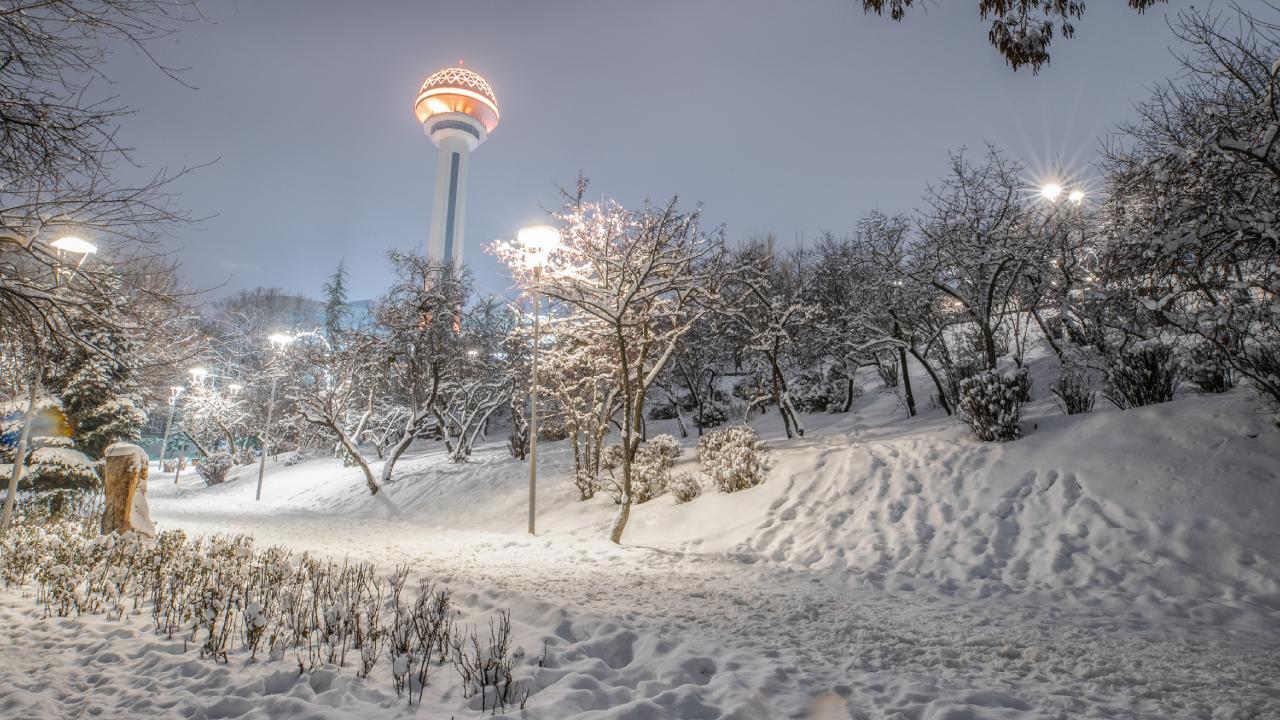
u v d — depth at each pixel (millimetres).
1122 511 8156
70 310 6590
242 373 40031
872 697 3543
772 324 15836
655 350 15742
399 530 15305
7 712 3230
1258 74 7801
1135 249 8047
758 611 5855
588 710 3332
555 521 14758
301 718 3184
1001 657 4523
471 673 3686
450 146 108250
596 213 13617
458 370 26812
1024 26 5699
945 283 14188
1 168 5254
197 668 3855
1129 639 5047
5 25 4660
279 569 5695
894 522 9539
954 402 14164
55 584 5543
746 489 12289
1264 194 7051
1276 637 5152
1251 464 8070
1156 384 10367
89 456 15117
